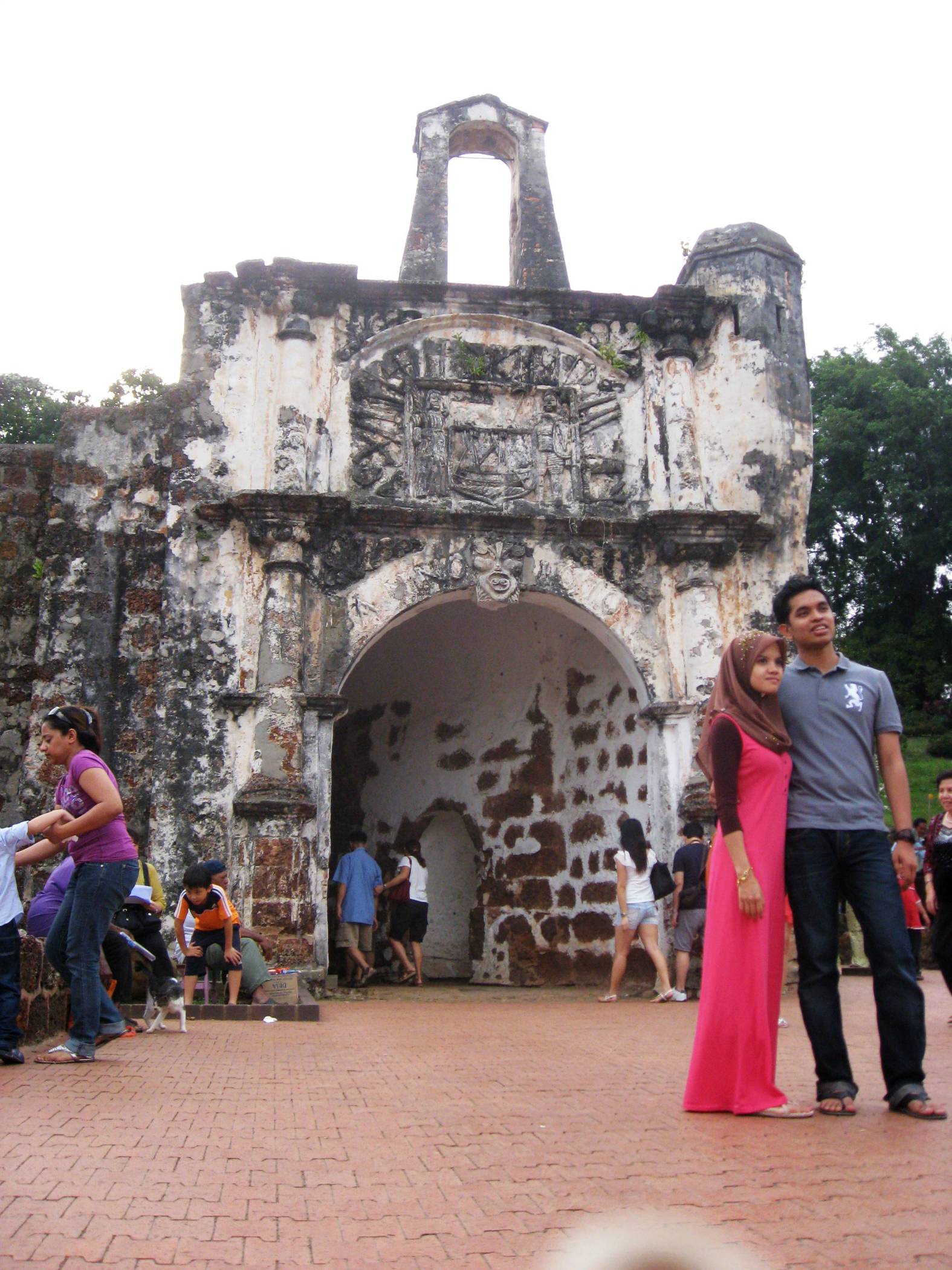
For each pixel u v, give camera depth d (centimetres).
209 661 1234
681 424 1387
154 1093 496
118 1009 726
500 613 1633
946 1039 759
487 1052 688
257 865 1148
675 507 1364
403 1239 277
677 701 1298
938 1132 400
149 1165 351
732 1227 285
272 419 1320
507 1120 434
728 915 455
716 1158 361
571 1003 1126
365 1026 868
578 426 1390
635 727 1412
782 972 459
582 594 1330
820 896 464
